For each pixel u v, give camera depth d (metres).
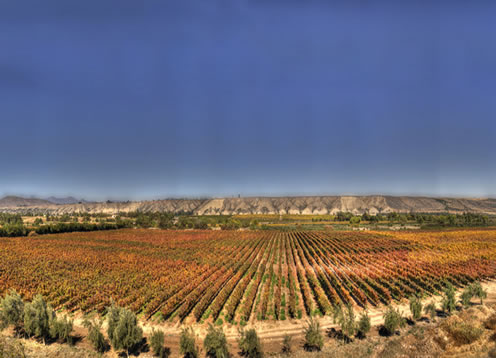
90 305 36.91
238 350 25.20
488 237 98.94
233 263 60.00
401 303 36.59
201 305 35.00
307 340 24.64
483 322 20.02
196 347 24.20
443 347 18.69
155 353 23.81
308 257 67.31
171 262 61.78
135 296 39.22
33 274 51.81
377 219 168.00
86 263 61.16
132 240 102.75
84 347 25.50
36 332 25.25
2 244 90.38
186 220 161.88
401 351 19.61
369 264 58.94
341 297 39.62
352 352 20.91
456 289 42.25
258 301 37.34
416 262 58.16
